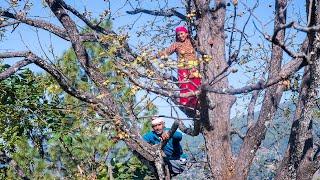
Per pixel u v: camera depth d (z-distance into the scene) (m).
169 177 8.46
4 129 13.21
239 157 7.62
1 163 13.74
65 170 12.70
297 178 7.37
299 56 5.91
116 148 12.22
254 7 5.99
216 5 7.76
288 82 7.03
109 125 7.79
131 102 7.46
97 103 7.62
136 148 8.25
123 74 6.45
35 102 12.58
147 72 6.40
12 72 7.34
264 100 7.63
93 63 8.20
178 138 8.86
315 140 10.24
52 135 12.75
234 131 8.40
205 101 7.12
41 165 12.89
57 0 8.41
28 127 13.15
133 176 11.65
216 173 7.63
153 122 8.80
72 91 7.60
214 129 7.62
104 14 8.77
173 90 6.66
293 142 7.53
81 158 12.38
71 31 8.37
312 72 6.90
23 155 13.17
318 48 6.66
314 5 6.39
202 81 6.61
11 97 12.83
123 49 6.92
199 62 6.34
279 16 7.21
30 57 7.45
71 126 12.02
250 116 7.93
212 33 7.67
